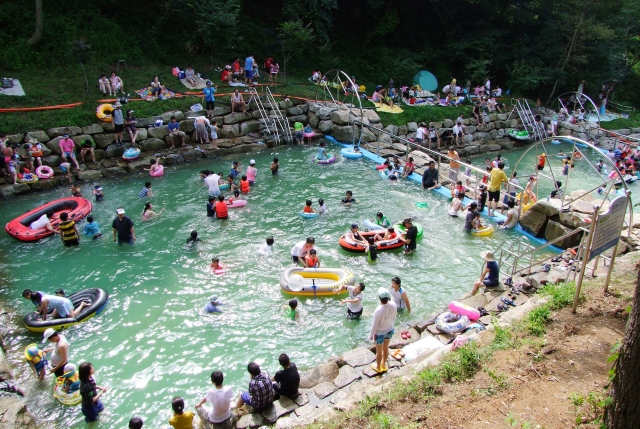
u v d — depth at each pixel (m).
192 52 25.17
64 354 7.89
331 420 6.27
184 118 20.19
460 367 6.65
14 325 9.62
